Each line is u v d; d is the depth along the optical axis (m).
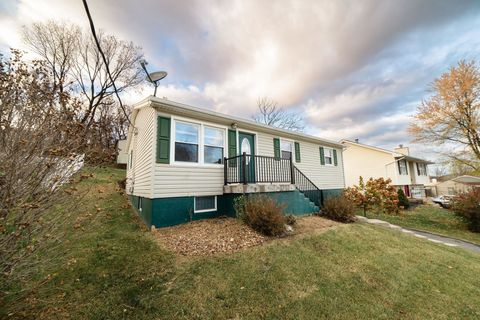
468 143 14.49
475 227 9.84
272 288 3.32
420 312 3.14
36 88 2.89
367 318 2.88
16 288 2.78
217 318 2.68
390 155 19.78
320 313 2.90
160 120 6.32
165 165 6.22
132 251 4.23
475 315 3.19
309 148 12.08
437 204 18.64
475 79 13.57
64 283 3.15
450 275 4.46
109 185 10.38
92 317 2.57
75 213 3.47
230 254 4.22
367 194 10.73
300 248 4.83
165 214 6.00
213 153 7.44
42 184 2.59
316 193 10.22
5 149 2.40
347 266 4.31
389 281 3.91
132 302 2.85
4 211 2.22
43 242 2.52
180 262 3.84
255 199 6.15
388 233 6.99
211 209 7.06
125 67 18.77
